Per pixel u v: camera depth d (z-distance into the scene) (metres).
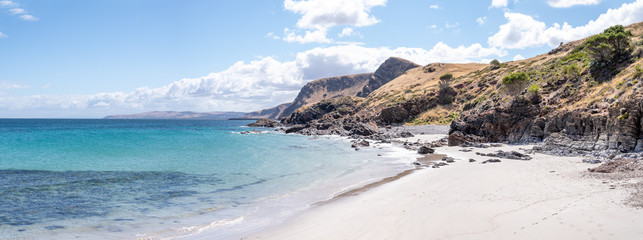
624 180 14.90
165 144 57.84
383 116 116.81
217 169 29.50
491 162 28.50
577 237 8.72
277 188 21.39
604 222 9.44
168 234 12.73
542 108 47.78
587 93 50.75
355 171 27.64
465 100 114.31
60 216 15.12
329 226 12.23
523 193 14.55
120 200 18.23
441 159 33.62
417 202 14.78
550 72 83.31
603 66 55.84
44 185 22.36
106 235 12.64
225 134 93.81
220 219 14.73
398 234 10.34
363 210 14.20
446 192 16.59
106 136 80.00
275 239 11.38
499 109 50.78
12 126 159.62
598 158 27.88
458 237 9.52
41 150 46.56
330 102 171.00
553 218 10.25
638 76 40.28
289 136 83.19
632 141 29.31
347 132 82.44
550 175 19.16
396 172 26.38
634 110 29.50
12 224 13.85
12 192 20.08
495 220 10.73
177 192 20.28
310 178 24.86
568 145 34.97
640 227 8.84
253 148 50.16
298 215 14.88
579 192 13.53
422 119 111.81
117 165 32.12
